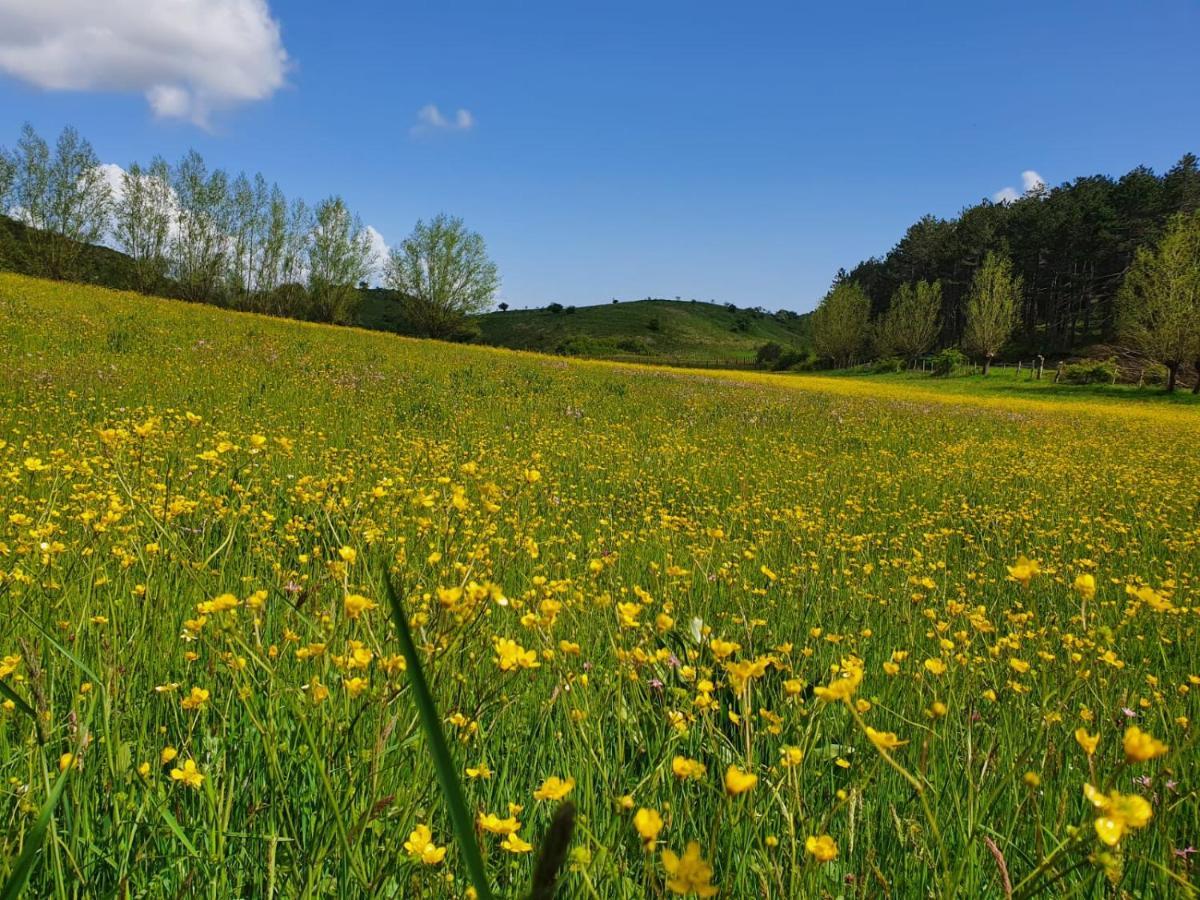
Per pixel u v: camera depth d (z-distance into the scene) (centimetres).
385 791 168
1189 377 4938
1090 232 6769
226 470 549
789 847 167
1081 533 670
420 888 142
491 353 2983
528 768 209
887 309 9706
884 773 209
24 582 255
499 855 164
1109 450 1473
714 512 632
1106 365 4875
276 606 285
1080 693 271
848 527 629
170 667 234
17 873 77
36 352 1267
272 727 174
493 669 208
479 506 500
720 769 201
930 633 327
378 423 1022
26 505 394
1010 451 1365
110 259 5434
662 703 231
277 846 163
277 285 5850
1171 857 172
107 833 162
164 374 1205
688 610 341
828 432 1455
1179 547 598
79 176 4856
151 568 264
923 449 1316
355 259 5912
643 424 1352
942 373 6316
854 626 352
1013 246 7694
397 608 61
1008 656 316
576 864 128
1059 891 165
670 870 77
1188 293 4188
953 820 188
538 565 375
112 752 164
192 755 186
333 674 200
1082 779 213
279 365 1521
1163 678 313
